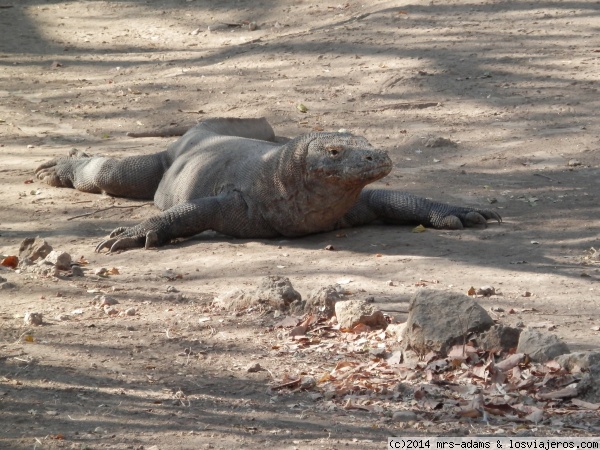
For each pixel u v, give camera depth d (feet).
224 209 130.11
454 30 235.20
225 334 90.89
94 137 187.93
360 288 105.19
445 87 201.98
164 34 270.67
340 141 122.83
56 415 69.97
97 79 231.09
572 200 142.92
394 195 135.23
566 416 70.90
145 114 201.57
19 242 128.67
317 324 92.89
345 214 134.10
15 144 183.21
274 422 69.46
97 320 95.14
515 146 169.48
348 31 243.19
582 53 215.72
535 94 194.80
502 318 93.91
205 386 77.41
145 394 75.10
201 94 211.82
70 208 146.30
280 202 127.65
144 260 120.67
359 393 76.18
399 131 181.16
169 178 144.25
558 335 88.63
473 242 125.49
